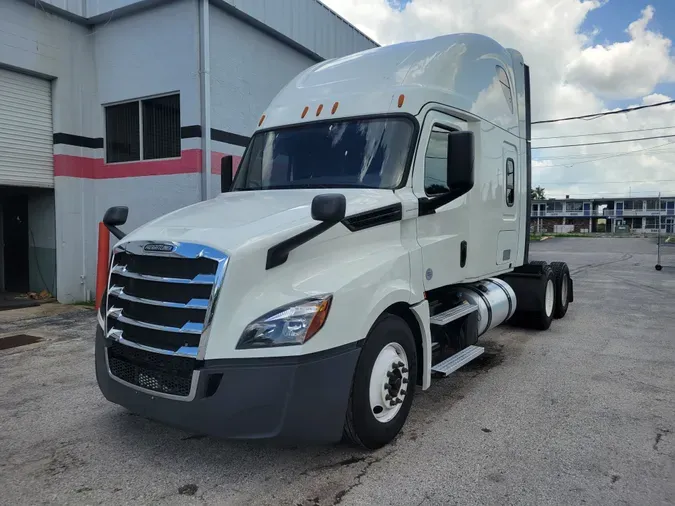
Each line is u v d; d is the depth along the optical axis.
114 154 11.28
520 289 8.05
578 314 9.85
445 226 5.04
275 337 3.32
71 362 6.48
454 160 4.41
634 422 4.57
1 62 9.71
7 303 10.49
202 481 3.56
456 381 5.73
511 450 4.03
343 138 4.88
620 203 86.50
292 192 4.65
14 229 11.99
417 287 4.47
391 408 4.11
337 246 3.86
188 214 4.19
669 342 7.54
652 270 19.53
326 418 3.47
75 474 3.65
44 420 4.61
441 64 5.24
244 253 3.39
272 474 3.65
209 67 9.97
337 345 3.52
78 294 11.16
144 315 3.67
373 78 5.15
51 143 10.86
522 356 6.77
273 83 11.84
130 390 3.67
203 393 3.30
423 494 3.39
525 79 7.42
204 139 9.95
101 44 11.07
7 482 3.55
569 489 3.46
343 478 3.60
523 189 7.26
